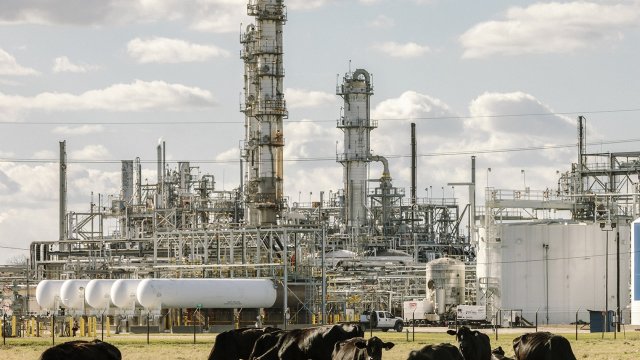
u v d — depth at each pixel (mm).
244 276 136875
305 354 51125
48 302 129625
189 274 139875
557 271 145125
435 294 147000
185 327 120625
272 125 150750
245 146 163375
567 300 144875
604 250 146125
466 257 181000
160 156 178750
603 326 106688
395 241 184500
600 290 145750
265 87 151125
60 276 156000
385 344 46062
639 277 128750
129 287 122062
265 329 56125
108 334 107500
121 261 148500
